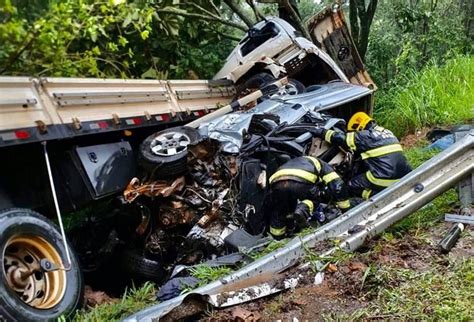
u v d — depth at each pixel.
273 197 3.92
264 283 2.94
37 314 2.89
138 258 4.25
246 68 6.55
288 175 3.82
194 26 7.86
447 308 2.49
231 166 4.10
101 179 3.99
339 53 8.98
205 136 4.27
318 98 5.71
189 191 4.07
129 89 4.45
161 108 4.77
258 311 2.74
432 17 12.24
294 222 3.97
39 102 3.59
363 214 3.38
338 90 6.18
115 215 4.45
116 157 4.21
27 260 3.19
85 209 4.65
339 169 4.45
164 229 4.15
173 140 4.21
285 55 7.18
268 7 11.14
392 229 3.49
